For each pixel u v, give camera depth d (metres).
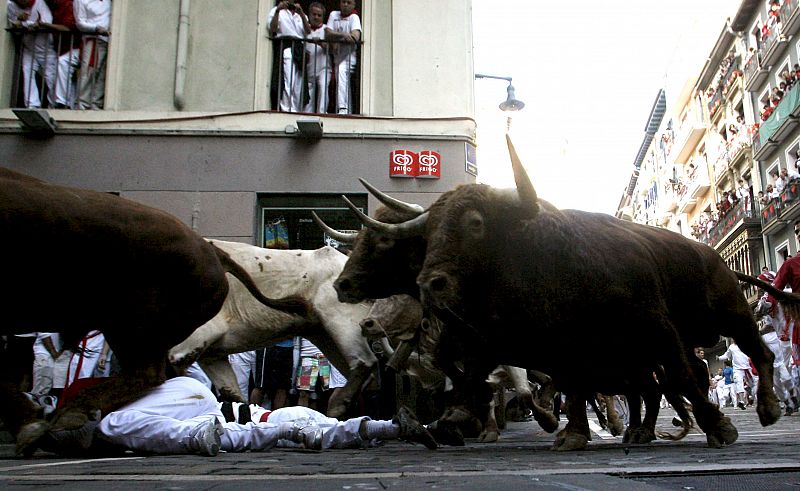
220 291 4.96
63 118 9.69
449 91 10.25
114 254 4.38
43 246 4.15
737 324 5.71
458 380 5.75
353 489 2.21
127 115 9.81
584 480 2.46
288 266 7.36
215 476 2.70
